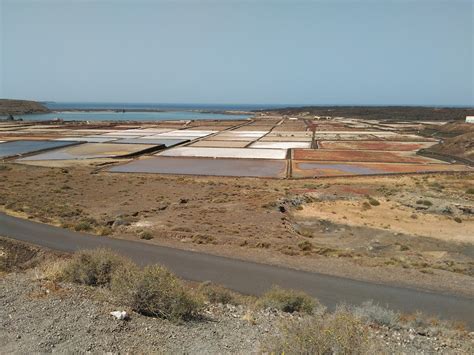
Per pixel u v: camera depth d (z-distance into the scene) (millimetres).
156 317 8023
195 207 27312
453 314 11211
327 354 5926
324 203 29953
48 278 9883
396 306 11648
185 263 15227
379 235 22906
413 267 15844
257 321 8672
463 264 17453
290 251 17438
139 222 22719
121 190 33094
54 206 25828
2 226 19734
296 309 10086
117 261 10797
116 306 8086
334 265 15648
